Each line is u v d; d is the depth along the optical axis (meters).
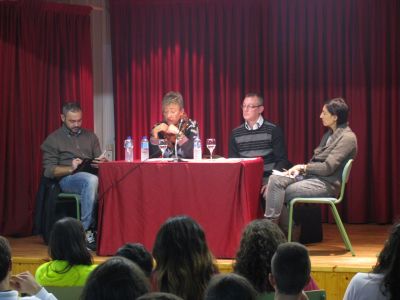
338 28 7.34
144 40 7.75
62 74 7.51
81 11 7.57
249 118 6.48
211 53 7.62
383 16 7.21
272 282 2.75
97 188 6.01
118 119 7.87
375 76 7.27
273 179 5.64
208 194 5.43
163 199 5.53
